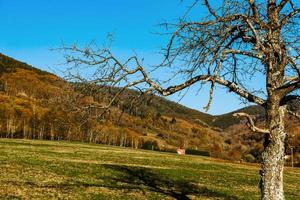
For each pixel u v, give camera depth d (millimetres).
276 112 14484
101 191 28078
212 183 40906
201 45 15195
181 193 31000
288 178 58938
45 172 34844
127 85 14742
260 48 14461
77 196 25406
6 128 142875
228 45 15750
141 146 162750
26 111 150125
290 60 14234
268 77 14750
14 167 35688
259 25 14422
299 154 107062
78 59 14344
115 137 144000
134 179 36781
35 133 138875
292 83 14172
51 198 23953
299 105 15195
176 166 58531
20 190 25375
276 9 15039
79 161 48625
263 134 14812
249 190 38625
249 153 121000
